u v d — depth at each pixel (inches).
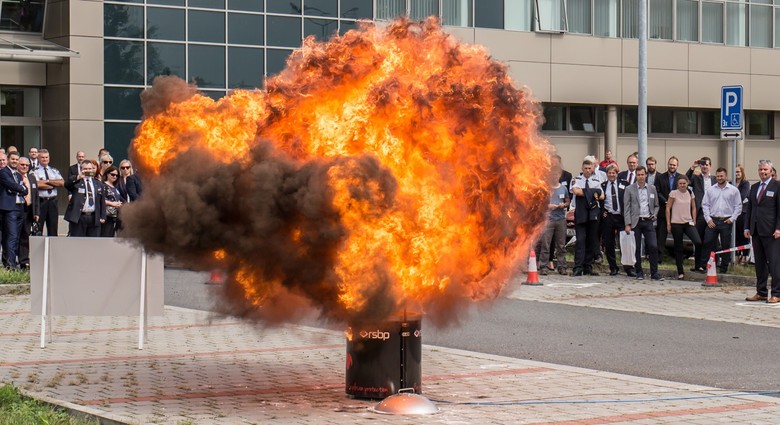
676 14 1824.6
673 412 378.9
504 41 1675.7
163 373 457.7
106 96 1438.2
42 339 534.9
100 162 941.8
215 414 368.8
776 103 1914.4
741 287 885.2
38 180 950.4
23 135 1461.6
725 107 971.3
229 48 1498.5
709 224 958.4
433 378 451.5
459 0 1643.7
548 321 667.4
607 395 412.8
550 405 391.2
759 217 768.9
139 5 1449.3
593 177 982.4
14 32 1446.9
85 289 542.6
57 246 544.1
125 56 1445.6
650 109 1844.2
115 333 592.4
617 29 1770.4
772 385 455.2
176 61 1471.5
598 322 662.5
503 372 468.4
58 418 357.1
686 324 653.9
